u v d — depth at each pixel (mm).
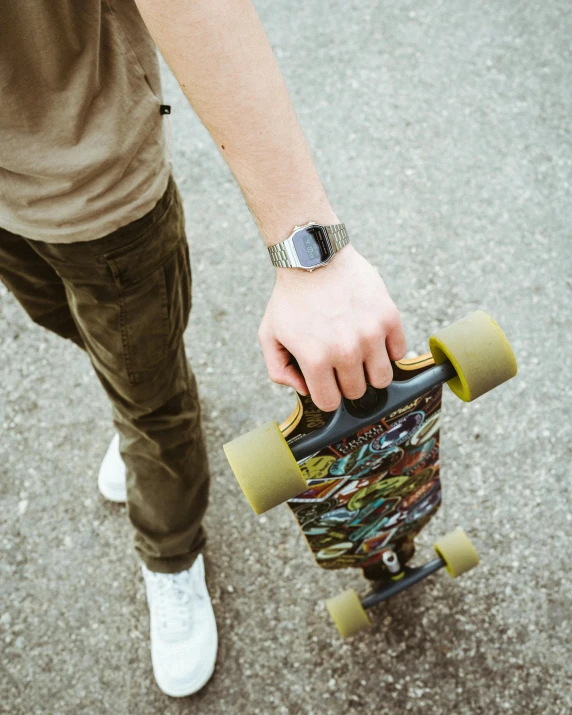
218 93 837
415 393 1023
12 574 1979
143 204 1142
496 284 2244
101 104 1056
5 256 1278
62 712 1783
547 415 2008
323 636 1801
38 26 940
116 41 1033
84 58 1002
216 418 2137
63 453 2141
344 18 2891
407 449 1225
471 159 2504
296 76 2762
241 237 2449
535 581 1792
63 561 1988
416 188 2461
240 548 1942
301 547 1923
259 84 842
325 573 1878
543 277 2240
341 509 1280
